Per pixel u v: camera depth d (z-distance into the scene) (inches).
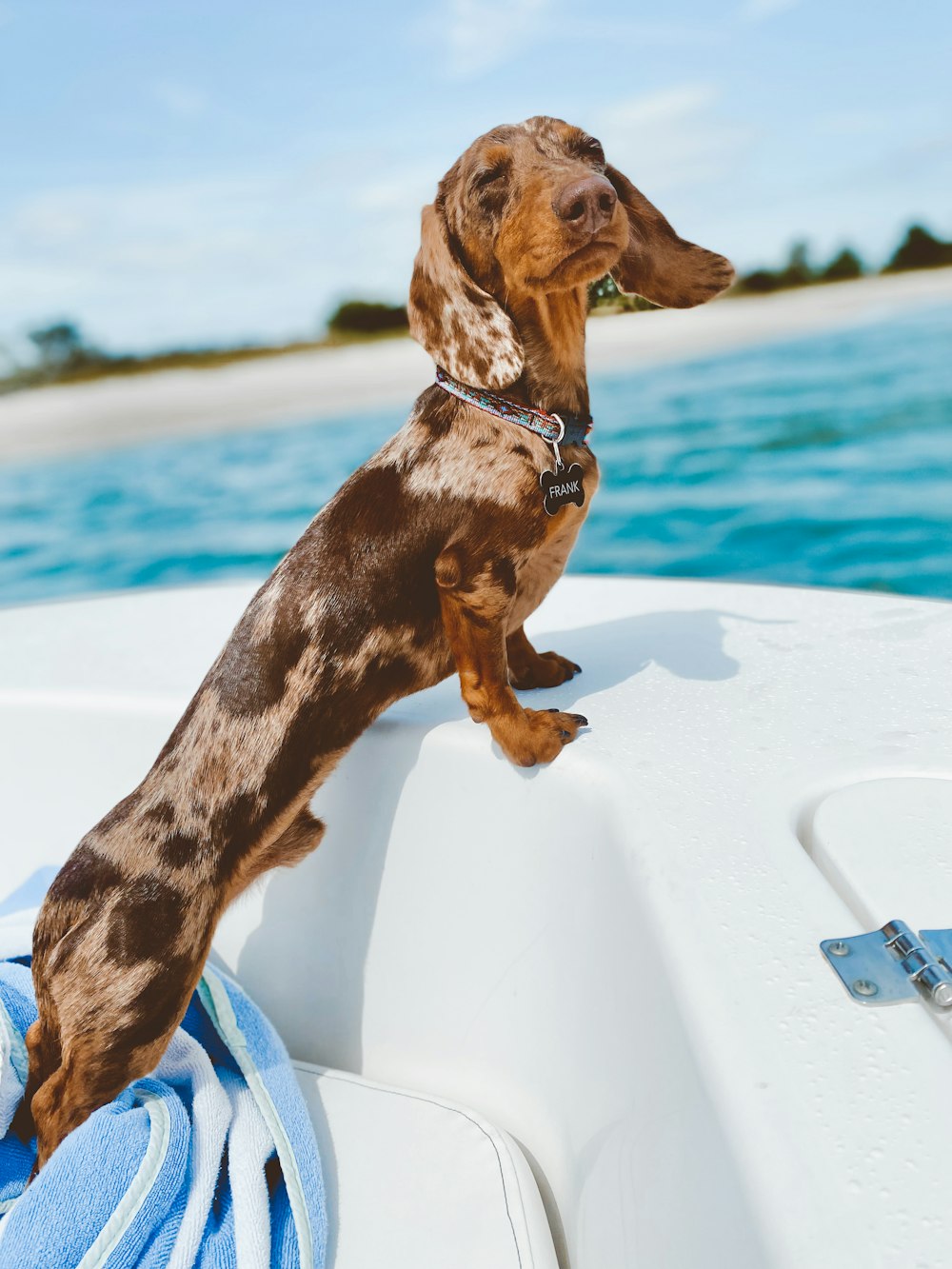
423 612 72.2
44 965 67.6
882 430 550.3
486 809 70.8
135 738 85.4
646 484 511.2
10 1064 70.3
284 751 70.0
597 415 622.8
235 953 83.6
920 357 669.9
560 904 65.7
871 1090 37.5
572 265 67.1
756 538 434.6
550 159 69.9
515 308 70.7
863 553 408.8
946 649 77.3
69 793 88.4
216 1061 72.7
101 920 66.6
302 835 74.2
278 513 608.1
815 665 76.5
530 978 68.4
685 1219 42.9
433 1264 59.2
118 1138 60.2
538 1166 67.2
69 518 619.8
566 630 92.7
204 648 96.5
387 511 71.4
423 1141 67.6
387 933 76.4
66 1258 55.9
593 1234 55.9
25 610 113.0
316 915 79.7
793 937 45.7
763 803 56.9
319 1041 80.0
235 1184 61.2
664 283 78.2
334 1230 61.8
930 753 60.4
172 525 598.9
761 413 595.2
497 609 68.1
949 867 48.7
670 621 91.7
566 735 66.8
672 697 73.3
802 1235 33.2
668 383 673.6
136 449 740.7
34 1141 71.1
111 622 106.0
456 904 72.9
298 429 769.6
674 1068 45.7
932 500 454.0
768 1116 37.3
